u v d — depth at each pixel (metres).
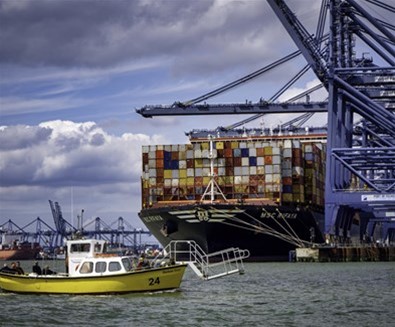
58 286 48.84
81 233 52.53
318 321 38.91
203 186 107.75
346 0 107.12
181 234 102.75
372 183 107.19
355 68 104.44
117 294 48.62
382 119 105.56
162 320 39.31
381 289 55.19
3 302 45.97
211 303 46.06
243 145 108.25
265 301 47.31
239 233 102.00
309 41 106.56
